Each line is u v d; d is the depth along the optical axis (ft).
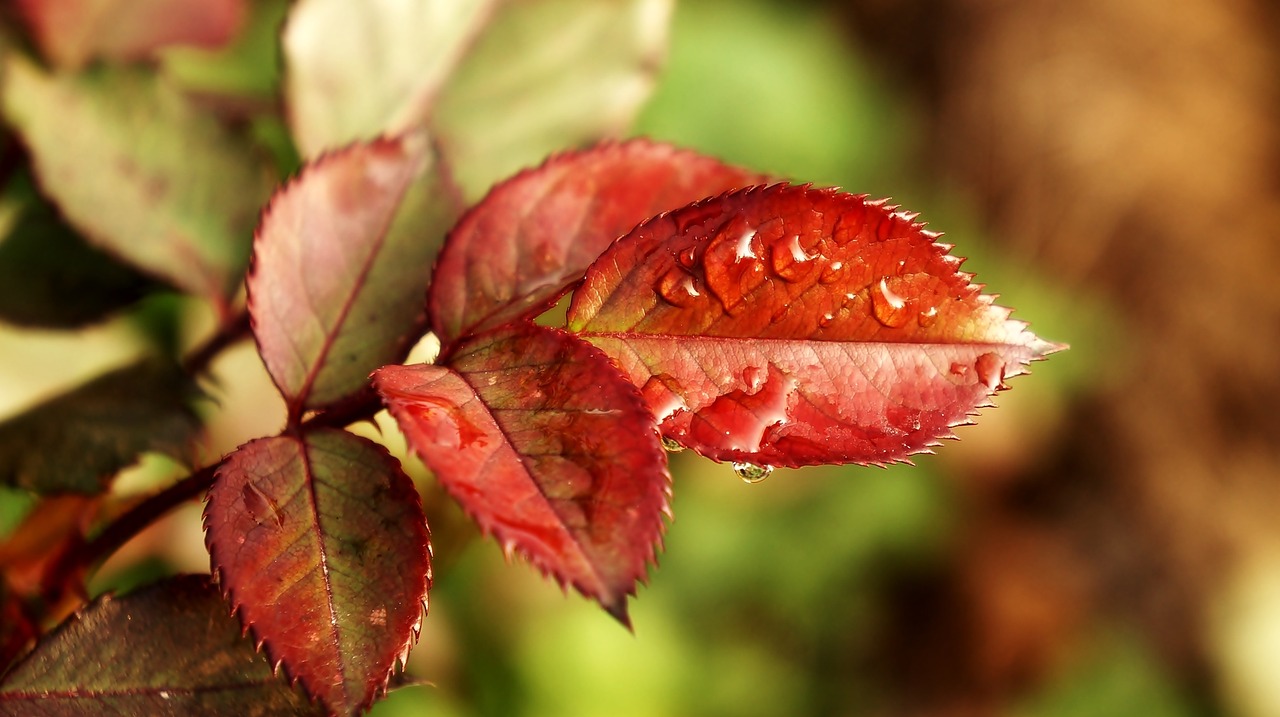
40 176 1.13
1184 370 4.26
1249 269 4.28
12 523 1.19
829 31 3.89
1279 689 3.91
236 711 0.98
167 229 1.15
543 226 1.01
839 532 3.44
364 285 1.01
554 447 0.93
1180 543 4.09
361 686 0.93
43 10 1.14
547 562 0.91
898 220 0.96
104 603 0.99
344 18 1.15
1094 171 4.18
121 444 1.09
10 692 0.98
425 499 1.18
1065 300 4.17
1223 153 4.30
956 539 3.72
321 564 0.95
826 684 3.31
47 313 1.16
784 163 3.43
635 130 3.17
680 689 3.01
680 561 3.20
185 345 1.28
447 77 1.17
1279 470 4.18
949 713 3.55
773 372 0.97
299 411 1.00
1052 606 3.84
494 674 2.63
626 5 1.18
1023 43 4.23
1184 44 4.34
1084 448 4.15
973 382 0.96
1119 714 3.77
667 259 0.97
